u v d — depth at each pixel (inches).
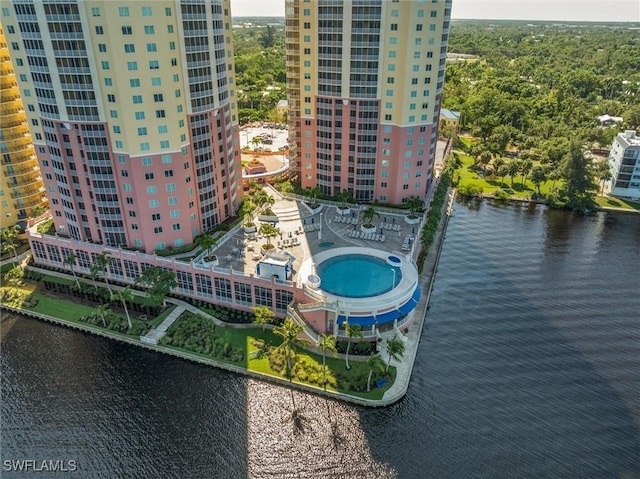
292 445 2632.9
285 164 5777.6
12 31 3289.9
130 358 3218.5
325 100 4503.0
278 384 3002.0
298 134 4963.1
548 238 4884.4
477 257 4507.9
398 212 4559.5
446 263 4399.6
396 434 2699.3
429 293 3900.1
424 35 4005.9
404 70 4119.1
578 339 3444.9
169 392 2955.2
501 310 3750.0
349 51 4163.4
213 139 3878.0
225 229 4104.3
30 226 4141.2
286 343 2938.0
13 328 3506.4
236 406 2859.3
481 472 2492.6
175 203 3693.4
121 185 3558.1
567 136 6924.2
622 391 2999.5
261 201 4503.0
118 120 3316.9
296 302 3348.9
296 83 4776.1
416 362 3208.7
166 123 3417.8
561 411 2859.3
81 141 3432.6
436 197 4894.2
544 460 2556.6
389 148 4527.6
